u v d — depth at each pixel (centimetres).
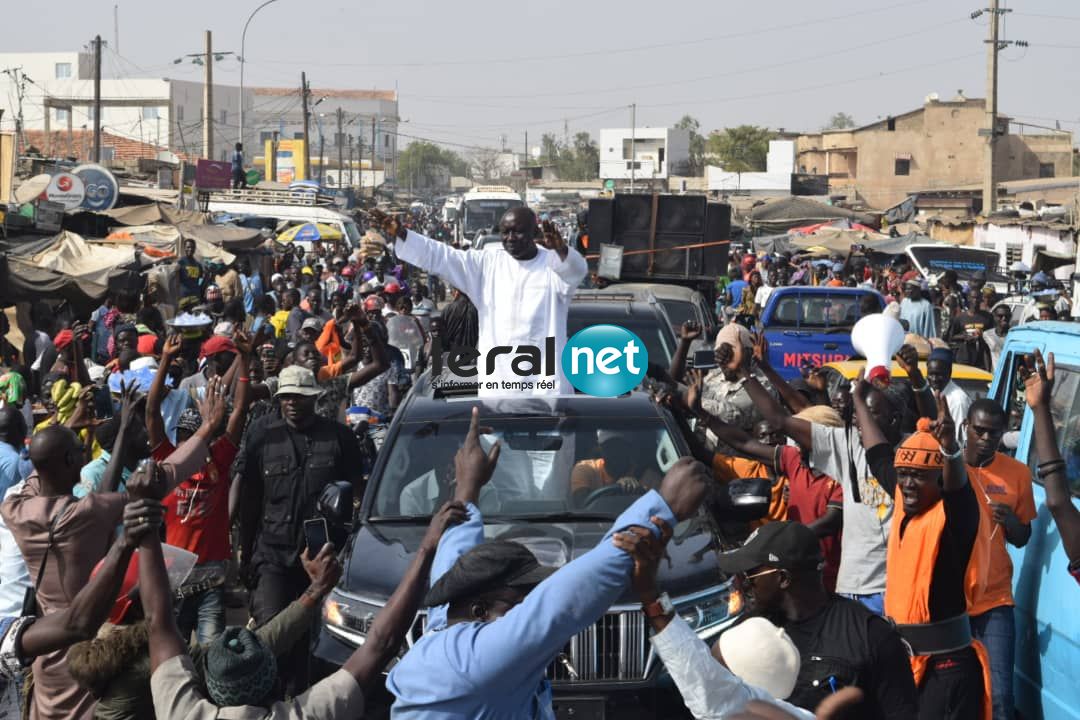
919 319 1728
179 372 934
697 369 838
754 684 319
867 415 550
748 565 377
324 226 4550
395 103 17875
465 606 316
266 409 870
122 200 3712
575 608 292
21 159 4044
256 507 720
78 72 10575
